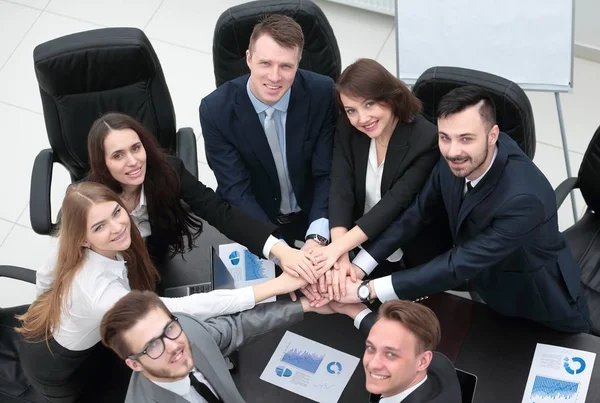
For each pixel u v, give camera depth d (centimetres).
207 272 269
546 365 234
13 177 422
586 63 436
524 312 249
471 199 225
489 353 239
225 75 320
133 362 196
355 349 244
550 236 236
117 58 292
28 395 275
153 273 257
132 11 482
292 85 272
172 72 454
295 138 282
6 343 287
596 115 416
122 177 251
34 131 438
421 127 256
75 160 326
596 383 227
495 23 339
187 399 208
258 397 236
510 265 240
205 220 279
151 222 273
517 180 218
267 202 315
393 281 247
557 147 407
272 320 247
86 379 257
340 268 259
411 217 260
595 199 293
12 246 399
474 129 204
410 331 196
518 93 262
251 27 299
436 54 351
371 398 221
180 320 222
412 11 345
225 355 240
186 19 476
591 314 282
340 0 459
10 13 487
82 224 225
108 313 195
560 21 332
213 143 285
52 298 237
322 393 234
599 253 295
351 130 267
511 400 228
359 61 240
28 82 457
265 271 270
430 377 210
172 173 264
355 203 283
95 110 308
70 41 289
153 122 317
